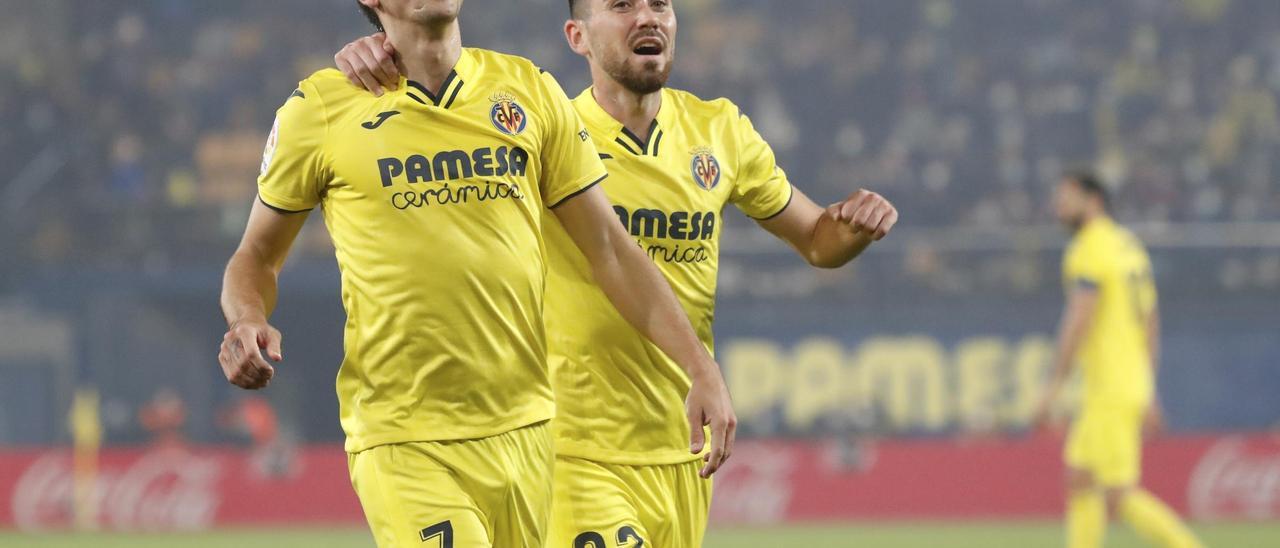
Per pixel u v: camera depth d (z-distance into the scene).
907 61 90.62
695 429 14.88
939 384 63.34
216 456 61.88
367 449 15.29
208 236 75.12
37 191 80.19
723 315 64.12
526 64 15.78
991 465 61.09
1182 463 59.75
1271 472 59.69
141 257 74.12
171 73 87.81
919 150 84.88
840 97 88.69
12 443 67.19
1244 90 88.44
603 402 18.72
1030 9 93.19
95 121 84.00
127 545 51.88
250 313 14.56
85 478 61.06
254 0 92.19
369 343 15.10
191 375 68.94
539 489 15.87
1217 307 63.34
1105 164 82.75
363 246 14.95
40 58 87.25
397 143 14.84
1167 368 63.34
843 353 63.66
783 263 68.12
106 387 68.12
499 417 15.30
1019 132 86.38
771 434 63.69
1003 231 75.50
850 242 19.20
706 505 19.81
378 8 15.05
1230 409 63.19
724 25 92.88
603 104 19.06
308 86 15.09
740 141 19.70
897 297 67.31
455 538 14.91
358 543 51.94
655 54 18.55
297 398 68.12
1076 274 36.78
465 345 14.97
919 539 51.22
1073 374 62.66
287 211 15.23
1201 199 81.06
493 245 15.02
